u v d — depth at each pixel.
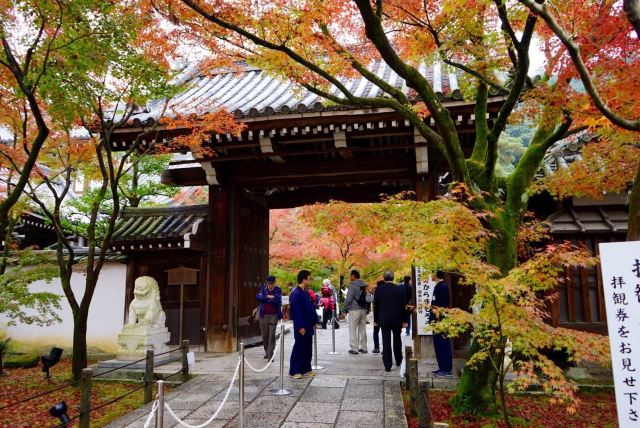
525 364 4.62
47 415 6.81
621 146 6.86
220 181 11.45
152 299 9.80
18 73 6.77
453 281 9.91
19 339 11.97
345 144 9.62
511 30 5.62
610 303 3.59
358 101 6.62
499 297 4.62
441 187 11.76
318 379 7.95
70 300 8.52
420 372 8.21
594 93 4.48
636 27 4.38
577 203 8.88
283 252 19.30
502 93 8.02
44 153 9.53
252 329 12.59
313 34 6.27
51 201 14.45
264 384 7.68
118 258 11.34
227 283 11.25
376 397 6.79
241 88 12.92
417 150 9.85
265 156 10.70
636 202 4.85
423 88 6.04
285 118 9.23
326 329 17.61
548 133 7.03
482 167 6.69
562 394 4.31
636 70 4.94
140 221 12.16
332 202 6.34
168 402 6.81
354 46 8.11
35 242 15.47
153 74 7.42
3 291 8.55
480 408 6.03
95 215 8.66
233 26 5.91
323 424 5.66
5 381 8.97
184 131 9.78
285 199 14.09
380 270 17.83
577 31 5.63
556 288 8.43
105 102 8.32
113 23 6.70
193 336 11.27
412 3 6.68
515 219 6.47
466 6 6.20
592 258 4.56
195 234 10.99
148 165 14.50
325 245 18.19
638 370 3.44
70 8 6.26
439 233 5.11
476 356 5.24
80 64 6.61
